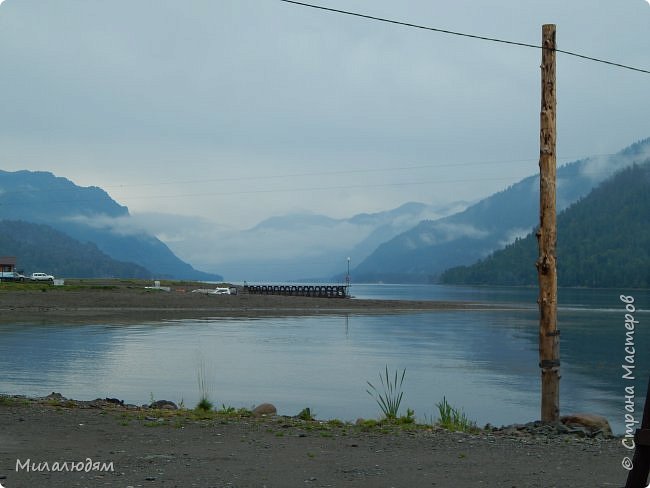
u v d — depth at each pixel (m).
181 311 70.50
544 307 12.98
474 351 37.94
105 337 41.22
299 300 94.06
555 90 12.84
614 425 18.61
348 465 9.04
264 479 8.23
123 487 7.79
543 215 12.92
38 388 22.41
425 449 10.18
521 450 10.18
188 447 9.99
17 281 107.88
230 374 27.08
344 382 25.50
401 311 81.56
